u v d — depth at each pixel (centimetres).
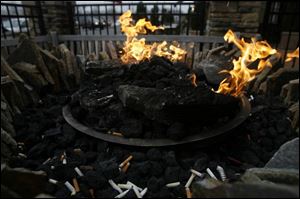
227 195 114
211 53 518
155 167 222
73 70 491
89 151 256
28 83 415
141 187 211
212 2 564
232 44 561
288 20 720
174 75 328
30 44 436
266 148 274
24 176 153
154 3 633
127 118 268
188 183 208
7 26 741
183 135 241
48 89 448
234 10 561
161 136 254
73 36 658
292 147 166
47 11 714
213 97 250
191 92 257
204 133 250
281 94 400
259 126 307
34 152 254
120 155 238
